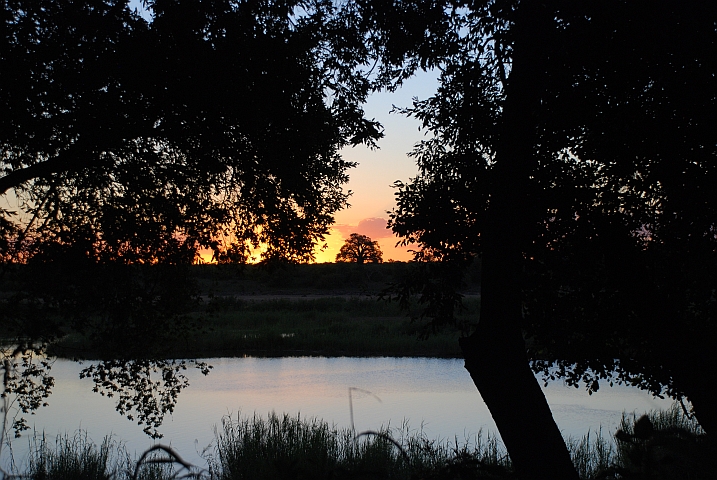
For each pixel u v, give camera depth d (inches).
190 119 249.3
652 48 192.9
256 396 624.1
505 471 122.3
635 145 219.9
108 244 267.9
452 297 263.0
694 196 215.9
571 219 240.7
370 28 267.4
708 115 199.3
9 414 426.0
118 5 237.6
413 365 858.1
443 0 247.9
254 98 251.0
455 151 266.8
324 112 274.1
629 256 244.5
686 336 238.4
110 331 300.4
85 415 516.1
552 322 260.1
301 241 296.7
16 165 246.8
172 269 296.0
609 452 358.6
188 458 377.4
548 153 237.3
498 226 226.7
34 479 122.8
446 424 495.2
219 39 246.8
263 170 270.8
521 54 217.2
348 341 1027.3
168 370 326.6
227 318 1315.2
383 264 2942.9
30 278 269.4
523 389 215.5
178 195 270.5
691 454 93.6
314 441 362.3
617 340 267.7
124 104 242.4
